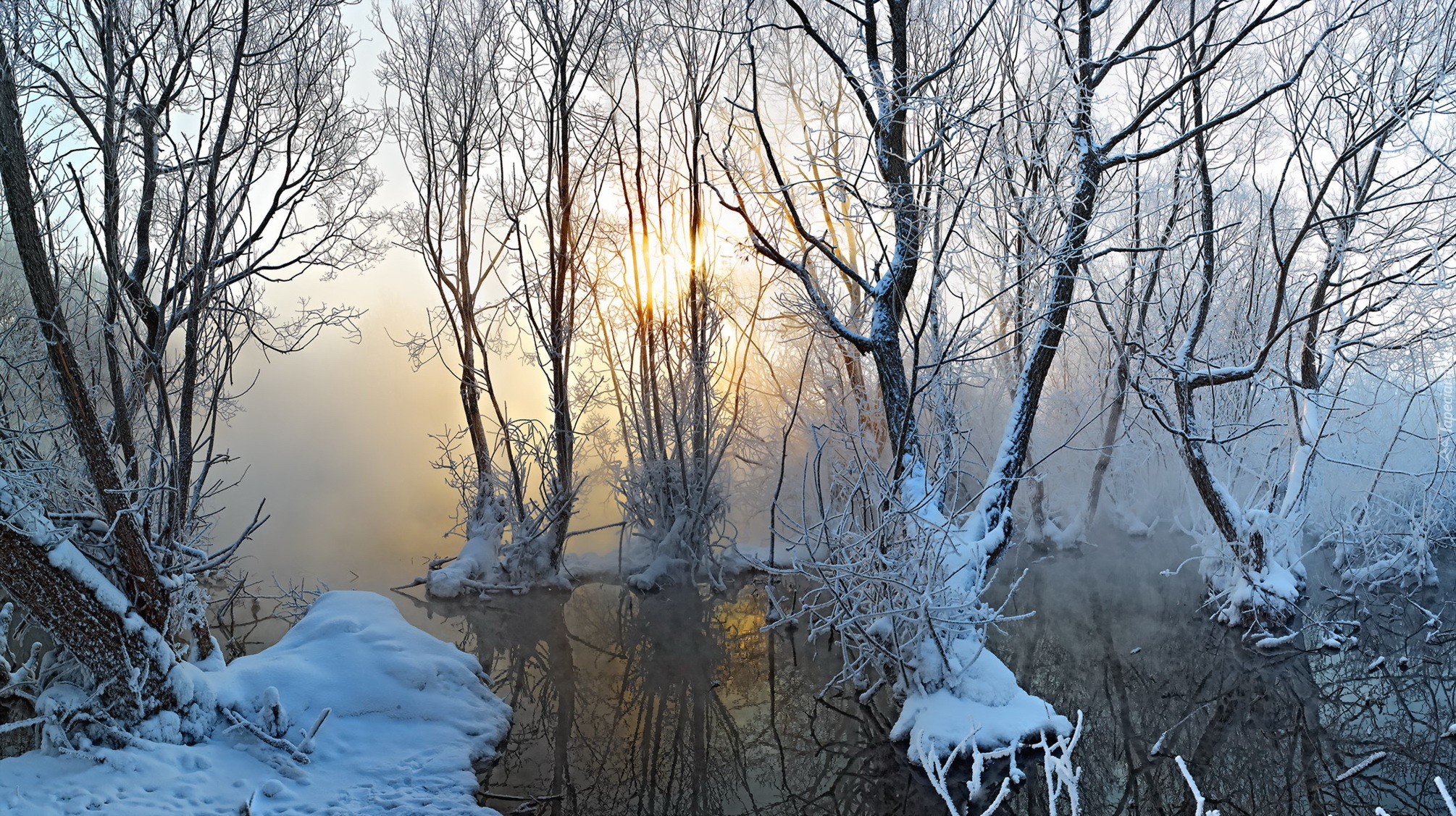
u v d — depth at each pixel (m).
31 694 6.35
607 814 6.30
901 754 7.15
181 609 6.65
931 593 7.33
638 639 10.55
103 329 6.91
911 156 9.83
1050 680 8.96
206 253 7.36
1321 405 12.09
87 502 6.58
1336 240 10.64
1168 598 12.21
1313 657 9.59
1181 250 13.48
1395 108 9.15
